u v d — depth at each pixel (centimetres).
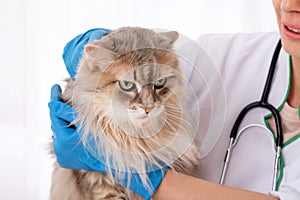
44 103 175
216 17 178
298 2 77
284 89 98
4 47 173
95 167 87
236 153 97
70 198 101
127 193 91
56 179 106
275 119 95
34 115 175
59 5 172
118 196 92
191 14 176
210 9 177
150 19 176
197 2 176
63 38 173
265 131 96
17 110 175
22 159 175
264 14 178
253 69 106
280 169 90
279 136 93
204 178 98
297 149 91
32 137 175
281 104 97
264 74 104
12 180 176
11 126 175
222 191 80
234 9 178
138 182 86
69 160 89
